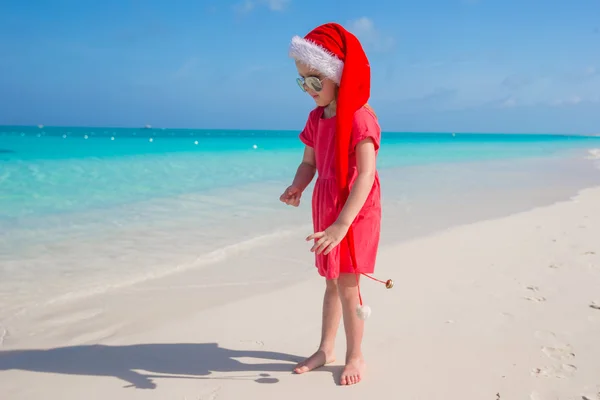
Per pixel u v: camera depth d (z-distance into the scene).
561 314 3.32
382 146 31.44
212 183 10.00
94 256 4.73
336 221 2.45
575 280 4.01
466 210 7.37
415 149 27.69
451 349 2.85
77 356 2.84
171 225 6.10
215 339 3.07
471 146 34.44
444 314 3.37
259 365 2.74
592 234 5.59
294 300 3.71
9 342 3.01
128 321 3.34
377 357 2.78
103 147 22.55
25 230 5.68
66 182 9.58
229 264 4.62
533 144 43.03
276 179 10.81
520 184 10.73
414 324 3.21
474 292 3.79
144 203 7.54
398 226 6.23
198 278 4.21
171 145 26.94
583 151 29.02
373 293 3.80
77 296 3.75
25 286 3.92
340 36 2.59
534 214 6.98
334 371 2.67
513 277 4.12
